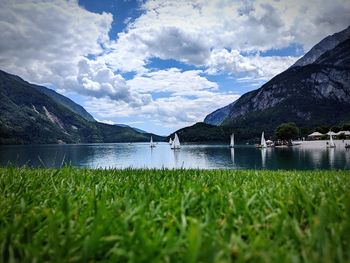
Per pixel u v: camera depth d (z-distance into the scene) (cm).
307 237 136
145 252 113
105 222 147
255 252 109
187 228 151
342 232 132
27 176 371
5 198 231
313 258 105
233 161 6350
